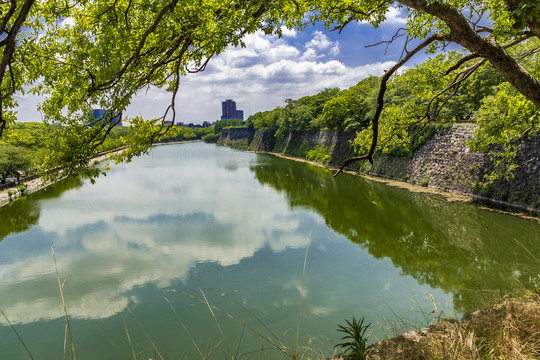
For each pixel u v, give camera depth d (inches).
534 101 143.7
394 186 1464.1
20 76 155.0
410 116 288.7
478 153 1173.1
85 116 182.7
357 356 104.7
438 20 223.0
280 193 1622.8
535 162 964.6
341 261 751.7
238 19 165.5
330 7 190.4
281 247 879.1
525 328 115.8
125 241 983.6
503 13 169.3
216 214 1272.1
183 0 154.1
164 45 166.2
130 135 214.7
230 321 528.1
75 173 184.2
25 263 832.3
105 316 573.6
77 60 170.9
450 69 200.7
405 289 587.2
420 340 124.5
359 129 2187.5
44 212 1360.7
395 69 158.1
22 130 2381.9
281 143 3939.5
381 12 179.2
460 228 877.2
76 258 854.5
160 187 1952.5
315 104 3531.0
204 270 757.9
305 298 589.9
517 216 912.9
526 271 398.6
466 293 478.9
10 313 598.9
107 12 170.7
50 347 495.8
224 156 3966.5
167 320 545.0
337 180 1790.1
